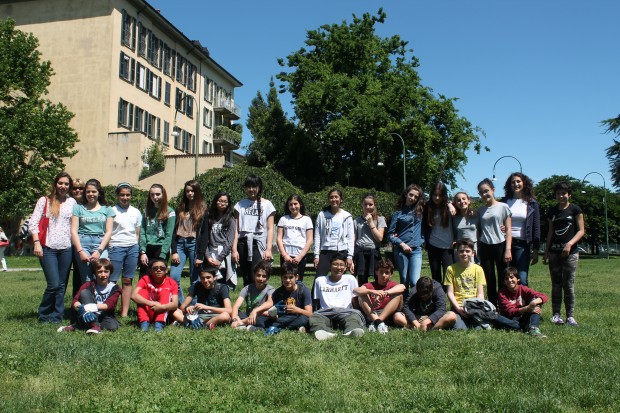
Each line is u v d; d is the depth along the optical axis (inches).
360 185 1503.4
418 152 1439.5
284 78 1524.4
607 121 1603.1
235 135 2240.4
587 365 208.8
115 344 239.8
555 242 331.9
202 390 176.2
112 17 1551.4
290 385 183.0
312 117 1439.5
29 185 1349.7
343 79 1407.5
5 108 1378.0
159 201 340.8
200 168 1560.0
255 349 239.3
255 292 323.0
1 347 236.2
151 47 1759.4
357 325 297.1
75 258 325.7
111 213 327.6
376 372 203.5
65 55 1572.3
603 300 451.5
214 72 2233.0
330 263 330.3
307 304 309.4
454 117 1471.5
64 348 227.0
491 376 193.8
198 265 329.7
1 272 815.7
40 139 1357.0
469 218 332.8
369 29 1509.6
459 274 322.0
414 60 1535.4
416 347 242.7
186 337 266.8
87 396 171.2
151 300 309.0
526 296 304.2
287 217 351.6
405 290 323.3
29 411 157.5
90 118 1547.7
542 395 171.0
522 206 333.4
